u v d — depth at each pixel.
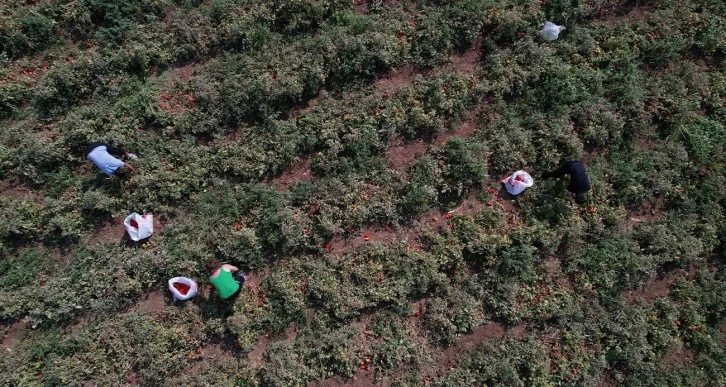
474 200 10.78
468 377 9.91
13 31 10.49
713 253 10.92
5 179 10.29
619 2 11.62
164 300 10.09
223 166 10.42
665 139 11.17
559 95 10.96
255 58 10.95
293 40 11.12
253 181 10.47
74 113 10.41
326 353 9.93
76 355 9.67
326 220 10.15
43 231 10.12
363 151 10.58
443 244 10.34
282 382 9.62
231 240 10.05
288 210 10.23
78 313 9.89
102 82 10.55
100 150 9.65
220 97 10.66
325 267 10.23
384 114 10.69
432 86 10.86
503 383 9.88
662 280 10.81
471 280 10.29
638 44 11.44
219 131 10.62
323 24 11.17
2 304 9.62
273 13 11.08
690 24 11.58
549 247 10.46
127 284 9.85
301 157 10.73
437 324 10.16
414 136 10.89
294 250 10.35
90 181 10.33
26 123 10.40
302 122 10.70
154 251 10.09
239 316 9.78
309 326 10.09
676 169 10.99
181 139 10.60
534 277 10.38
